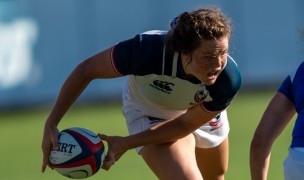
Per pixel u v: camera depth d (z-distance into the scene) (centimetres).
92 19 5772
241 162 3484
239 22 5962
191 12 1758
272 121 1706
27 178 3325
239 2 5944
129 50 1862
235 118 4875
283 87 1723
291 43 6031
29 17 5659
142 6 5809
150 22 5819
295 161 1631
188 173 1952
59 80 5750
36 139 4528
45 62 5716
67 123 4950
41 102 5741
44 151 1939
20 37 5638
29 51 5681
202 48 1703
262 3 5997
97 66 1902
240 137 4197
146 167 3497
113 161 1944
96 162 1908
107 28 5791
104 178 3241
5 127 5088
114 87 5912
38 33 5694
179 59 1825
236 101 5681
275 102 1720
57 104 1948
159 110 2123
